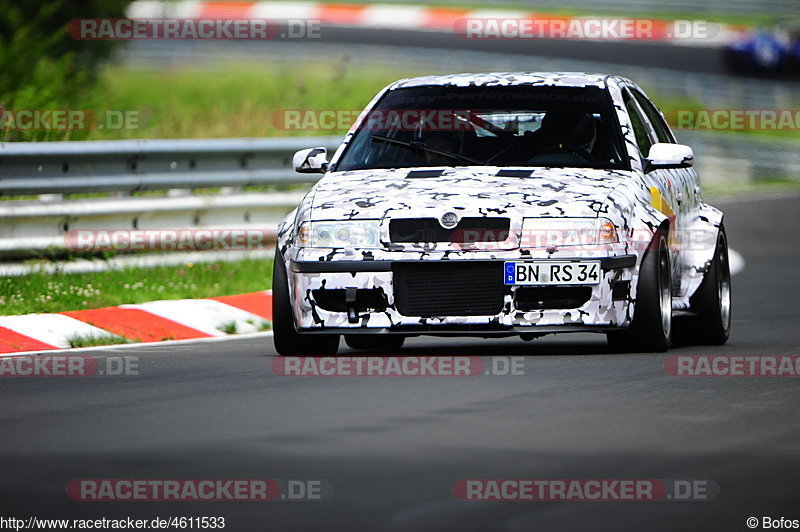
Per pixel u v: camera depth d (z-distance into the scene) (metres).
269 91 96.50
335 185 30.97
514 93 33.19
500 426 21.86
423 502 17.11
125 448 20.42
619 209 29.47
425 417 22.66
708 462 19.41
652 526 16.20
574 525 16.19
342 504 17.02
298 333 29.73
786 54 137.12
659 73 135.38
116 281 42.44
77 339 35.03
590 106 32.75
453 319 28.75
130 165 46.72
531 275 28.69
